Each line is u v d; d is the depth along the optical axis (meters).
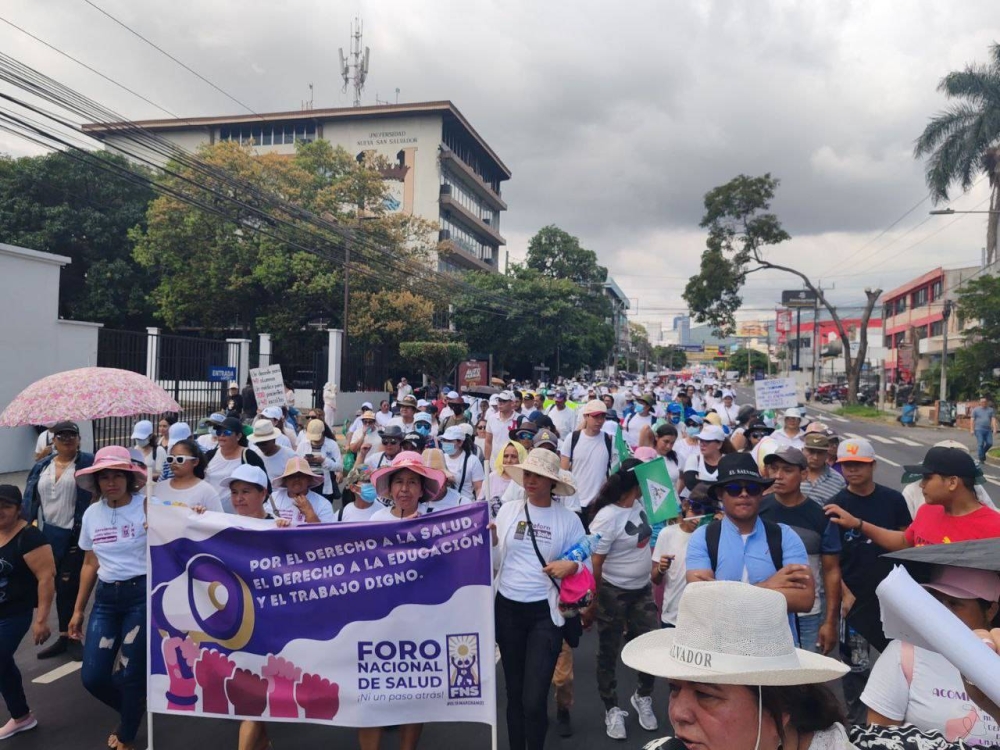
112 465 4.78
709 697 1.90
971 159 38.41
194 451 5.36
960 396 39.16
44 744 4.89
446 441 8.18
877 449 27.70
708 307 43.22
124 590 4.78
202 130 61.44
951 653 1.70
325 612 4.11
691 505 5.29
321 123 60.25
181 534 4.21
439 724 5.32
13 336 15.77
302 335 38.56
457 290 43.69
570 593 4.43
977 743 2.44
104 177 41.44
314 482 6.02
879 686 2.63
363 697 4.07
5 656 4.92
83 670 4.75
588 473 8.59
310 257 35.38
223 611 4.16
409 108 58.34
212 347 23.28
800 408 10.74
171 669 4.20
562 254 65.19
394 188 59.22
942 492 4.09
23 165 41.03
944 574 2.43
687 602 1.95
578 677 6.25
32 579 5.03
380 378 36.97
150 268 39.62
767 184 41.06
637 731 5.17
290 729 5.17
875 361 70.44
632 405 15.25
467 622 4.04
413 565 4.08
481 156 69.25
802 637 4.68
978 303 29.05
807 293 94.75
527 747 4.50
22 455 15.66
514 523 4.63
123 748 4.73
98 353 18.48
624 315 115.38
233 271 36.84
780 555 3.98
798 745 1.93
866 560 4.97
